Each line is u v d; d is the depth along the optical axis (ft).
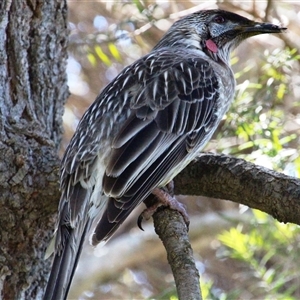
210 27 40.32
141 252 58.49
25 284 33.53
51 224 33.17
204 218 58.18
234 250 51.08
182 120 33.81
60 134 36.35
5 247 32.86
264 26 40.63
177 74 34.91
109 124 32.14
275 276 51.52
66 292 28.66
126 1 55.72
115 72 62.64
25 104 34.35
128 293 58.23
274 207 31.01
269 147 41.04
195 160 33.81
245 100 43.21
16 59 34.55
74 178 30.96
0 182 31.86
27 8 35.09
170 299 44.93
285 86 45.16
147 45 58.23
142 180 31.30
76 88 63.21
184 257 28.50
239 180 32.07
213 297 44.52
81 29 60.75
